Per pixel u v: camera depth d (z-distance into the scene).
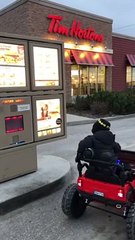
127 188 3.51
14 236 3.69
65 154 7.84
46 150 8.38
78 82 20.02
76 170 6.34
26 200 4.65
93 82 21.20
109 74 22.30
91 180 3.73
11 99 4.86
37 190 4.82
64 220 4.09
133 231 3.31
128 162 4.32
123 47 24.48
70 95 19.39
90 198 3.75
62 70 5.60
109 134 3.80
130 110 16.69
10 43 4.76
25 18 16.62
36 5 16.66
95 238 3.63
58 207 4.52
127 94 17.61
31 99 5.16
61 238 3.63
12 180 5.20
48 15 17.22
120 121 14.47
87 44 19.88
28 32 16.58
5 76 4.74
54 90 5.50
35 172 5.64
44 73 5.30
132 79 25.91
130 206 3.48
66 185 5.48
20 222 4.06
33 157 5.59
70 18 18.55
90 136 3.82
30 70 5.08
